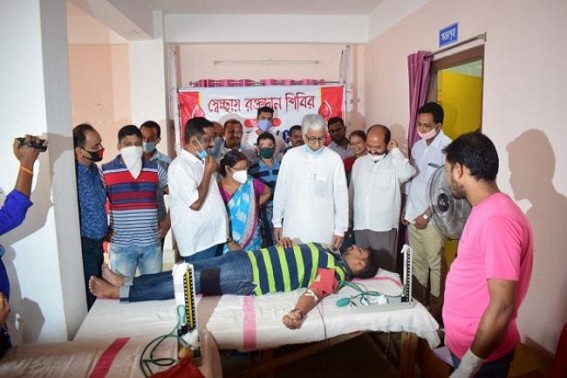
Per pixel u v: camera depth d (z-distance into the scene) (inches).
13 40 66.6
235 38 179.0
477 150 49.4
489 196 49.6
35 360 59.0
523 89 88.0
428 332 74.2
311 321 70.8
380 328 73.1
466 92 139.5
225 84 180.4
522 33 88.1
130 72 175.0
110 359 58.8
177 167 88.1
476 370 47.4
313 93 180.9
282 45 196.2
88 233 84.7
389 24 161.6
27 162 62.1
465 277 51.3
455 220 80.3
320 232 103.7
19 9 66.3
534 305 86.4
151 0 157.6
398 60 154.6
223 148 149.0
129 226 96.4
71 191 77.2
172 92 180.4
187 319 63.9
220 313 74.4
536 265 85.4
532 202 85.9
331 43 186.9
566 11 75.9
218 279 80.2
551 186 80.7
